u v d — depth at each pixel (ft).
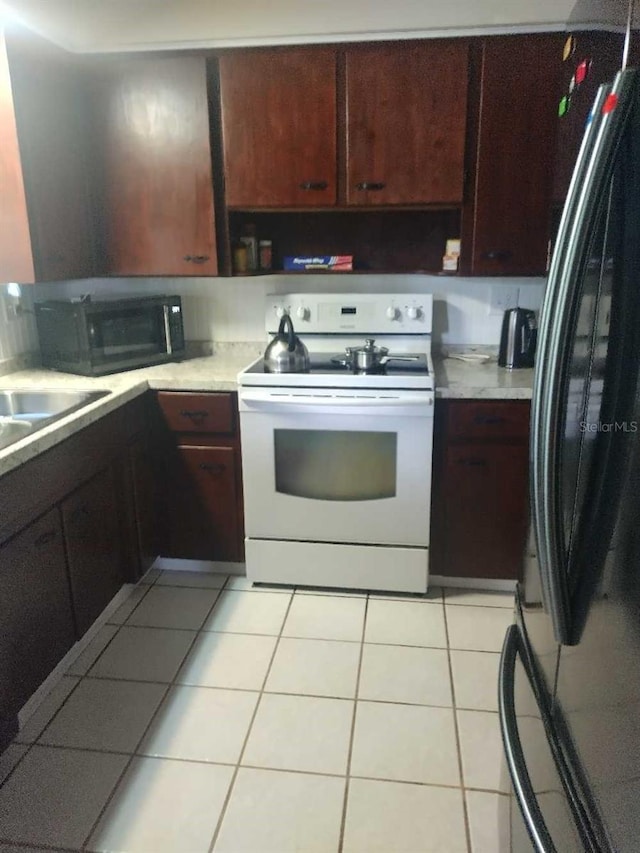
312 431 7.86
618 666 2.41
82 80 8.29
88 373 8.27
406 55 7.77
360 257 9.45
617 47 2.49
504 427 7.70
